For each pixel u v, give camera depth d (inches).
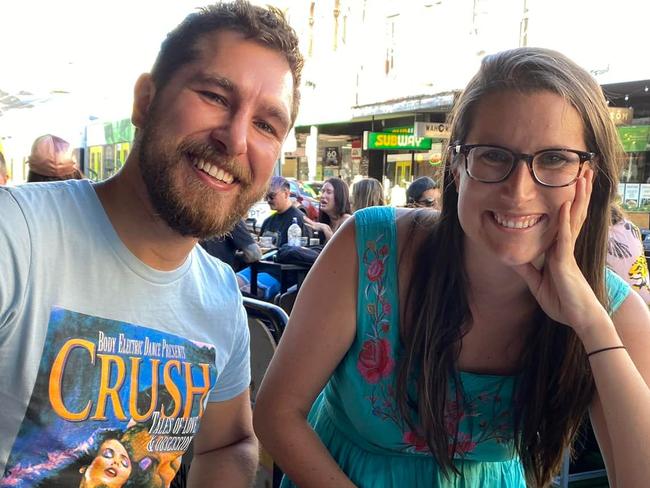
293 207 136.8
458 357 27.1
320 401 31.9
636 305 27.7
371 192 129.0
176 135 23.3
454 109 26.1
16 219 22.2
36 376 22.0
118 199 24.6
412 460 28.8
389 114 239.5
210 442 31.5
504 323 27.4
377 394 27.9
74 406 22.7
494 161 23.8
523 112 23.1
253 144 24.4
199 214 23.8
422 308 26.8
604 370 24.5
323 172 326.0
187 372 26.3
